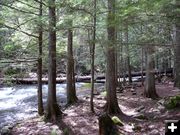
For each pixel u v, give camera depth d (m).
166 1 7.68
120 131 10.04
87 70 38.22
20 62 14.48
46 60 16.19
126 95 19.95
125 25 9.16
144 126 11.02
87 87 27.12
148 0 7.74
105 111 14.01
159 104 14.47
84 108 15.69
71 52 17.48
